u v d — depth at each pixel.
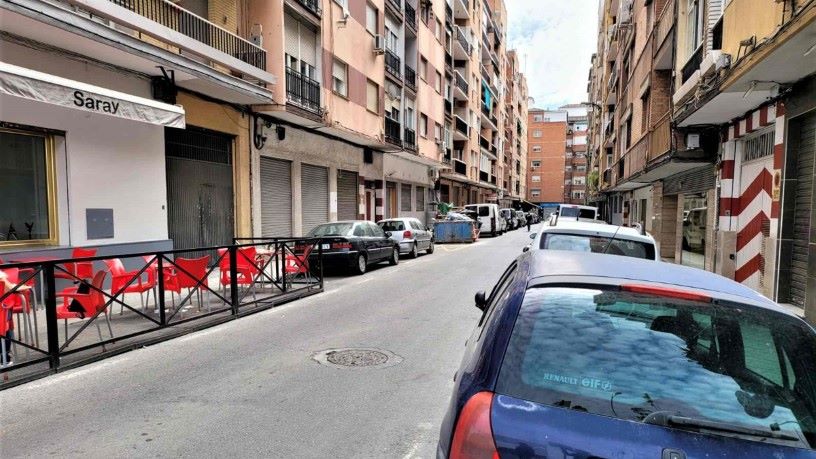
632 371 1.84
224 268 8.26
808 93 7.29
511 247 22.62
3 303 5.01
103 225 9.44
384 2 21.97
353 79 18.97
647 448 1.60
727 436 1.65
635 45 19.72
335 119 17.39
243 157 13.66
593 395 1.77
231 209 13.45
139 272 6.14
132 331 6.49
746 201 10.22
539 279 2.27
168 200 11.34
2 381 4.46
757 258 9.68
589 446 1.61
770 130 9.15
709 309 2.07
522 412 1.72
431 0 29.06
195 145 12.12
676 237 16.62
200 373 4.88
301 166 17.11
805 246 7.61
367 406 4.10
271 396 4.29
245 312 7.64
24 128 8.19
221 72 11.19
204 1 11.99
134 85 9.98
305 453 3.30
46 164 8.65
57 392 4.34
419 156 26.67
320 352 5.64
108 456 3.23
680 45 12.08
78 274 6.92
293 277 10.57
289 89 14.59
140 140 10.22
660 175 16.80
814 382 1.83
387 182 25.98
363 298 9.28
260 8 13.63
